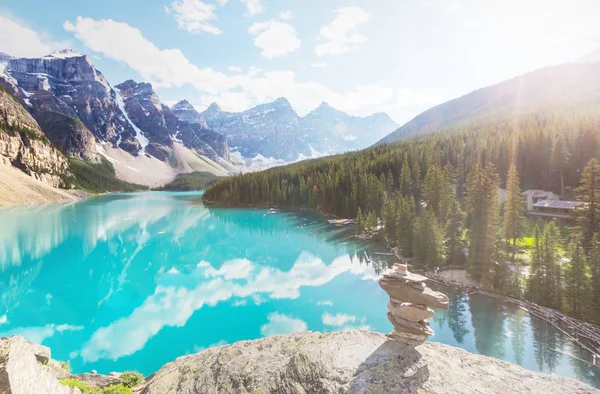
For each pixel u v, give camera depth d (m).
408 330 12.68
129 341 33.81
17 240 77.38
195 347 32.56
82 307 42.69
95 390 17.20
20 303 43.91
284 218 116.62
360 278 51.91
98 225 100.31
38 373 11.33
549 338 30.33
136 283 52.09
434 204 68.50
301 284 50.34
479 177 53.12
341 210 109.12
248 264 62.59
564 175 80.94
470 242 46.97
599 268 31.47
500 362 12.92
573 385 11.29
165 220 115.50
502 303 37.53
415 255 51.47
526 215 72.56
